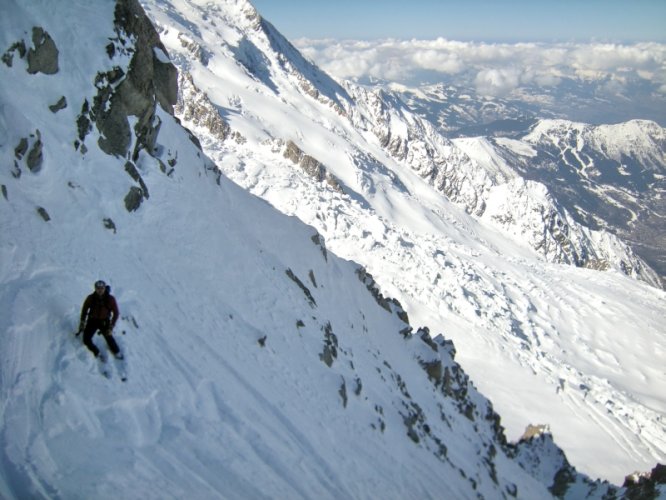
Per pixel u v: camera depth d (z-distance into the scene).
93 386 10.47
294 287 25.23
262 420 13.60
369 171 199.12
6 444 8.55
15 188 13.61
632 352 105.38
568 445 62.88
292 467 12.75
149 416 10.88
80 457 9.06
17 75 15.99
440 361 37.72
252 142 156.50
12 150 14.14
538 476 39.62
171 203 20.05
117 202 16.81
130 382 11.15
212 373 13.61
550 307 111.44
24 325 10.52
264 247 27.22
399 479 18.05
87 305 10.94
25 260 12.07
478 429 36.62
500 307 96.38
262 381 15.48
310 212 99.56
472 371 72.56
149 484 9.34
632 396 84.88
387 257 93.56
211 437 11.55
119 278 14.11
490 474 30.22
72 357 10.73
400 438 21.75
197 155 27.69
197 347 14.16
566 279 142.25
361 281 40.81
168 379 12.12
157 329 13.44
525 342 86.19
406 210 182.62
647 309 131.62
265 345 17.58
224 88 194.25
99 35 19.00
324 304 30.28
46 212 13.84
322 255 35.91
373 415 20.75
